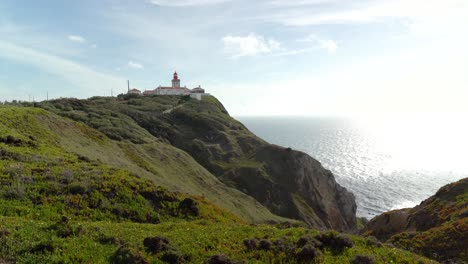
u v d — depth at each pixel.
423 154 198.88
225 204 56.16
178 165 68.94
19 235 14.91
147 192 29.23
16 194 22.06
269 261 15.24
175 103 139.12
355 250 16.95
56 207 22.39
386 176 135.50
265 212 64.19
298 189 82.94
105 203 25.06
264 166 86.88
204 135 104.19
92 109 97.75
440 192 40.34
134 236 17.05
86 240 15.30
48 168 27.56
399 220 40.44
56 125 50.44
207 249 16.11
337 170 148.62
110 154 51.56
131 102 127.50
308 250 15.72
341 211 89.50
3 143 31.91
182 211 28.70
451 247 27.20
